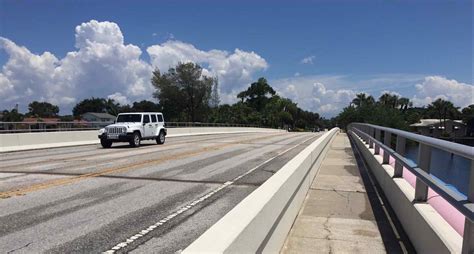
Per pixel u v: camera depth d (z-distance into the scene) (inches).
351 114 2479.1
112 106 4655.5
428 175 193.8
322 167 507.5
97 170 486.0
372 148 537.6
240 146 930.7
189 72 3176.7
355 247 208.5
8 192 347.6
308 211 282.4
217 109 3442.4
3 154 721.0
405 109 3585.1
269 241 164.1
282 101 5024.6
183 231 239.1
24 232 235.8
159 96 3201.3
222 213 280.1
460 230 168.4
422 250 185.5
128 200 319.3
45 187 371.6
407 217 222.7
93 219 263.9
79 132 994.7
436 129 740.7
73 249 208.4
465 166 151.6
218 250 100.6
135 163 560.1
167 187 376.2
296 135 1711.4
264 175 453.7
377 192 346.9
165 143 1047.6
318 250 203.9
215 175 451.8
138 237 227.9
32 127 930.1
